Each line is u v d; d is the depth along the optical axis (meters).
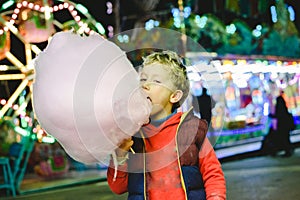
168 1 19.86
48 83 2.67
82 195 11.48
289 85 22.08
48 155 14.65
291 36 21.55
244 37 19.92
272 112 19.00
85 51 2.70
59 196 11.62
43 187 12.75
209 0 21.05
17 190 12.34
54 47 2.76
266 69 19.44
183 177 3.08
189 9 19.45
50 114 2.67
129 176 3.20
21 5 12.23
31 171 15.45
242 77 18.92
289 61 20.47
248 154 17.23
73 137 2.70
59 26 12.77
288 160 16.06
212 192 3.12
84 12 13.26
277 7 21.69
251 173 13.28
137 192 3.13
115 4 19.27
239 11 21.09
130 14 19.38
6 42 12.70
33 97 2.75
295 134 22.14
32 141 13.56
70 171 15.47
